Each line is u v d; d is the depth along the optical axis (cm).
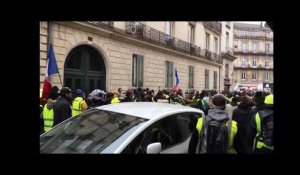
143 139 452
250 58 7838
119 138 442
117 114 509
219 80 3969
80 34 1598
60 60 1480
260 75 7819
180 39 2761
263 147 481
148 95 1297
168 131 498
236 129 470
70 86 1595
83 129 487
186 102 1366
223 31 4403
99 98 1129
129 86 2005
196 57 3094
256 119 496
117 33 1845
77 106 863
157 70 2362
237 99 1129
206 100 1361
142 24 2131
